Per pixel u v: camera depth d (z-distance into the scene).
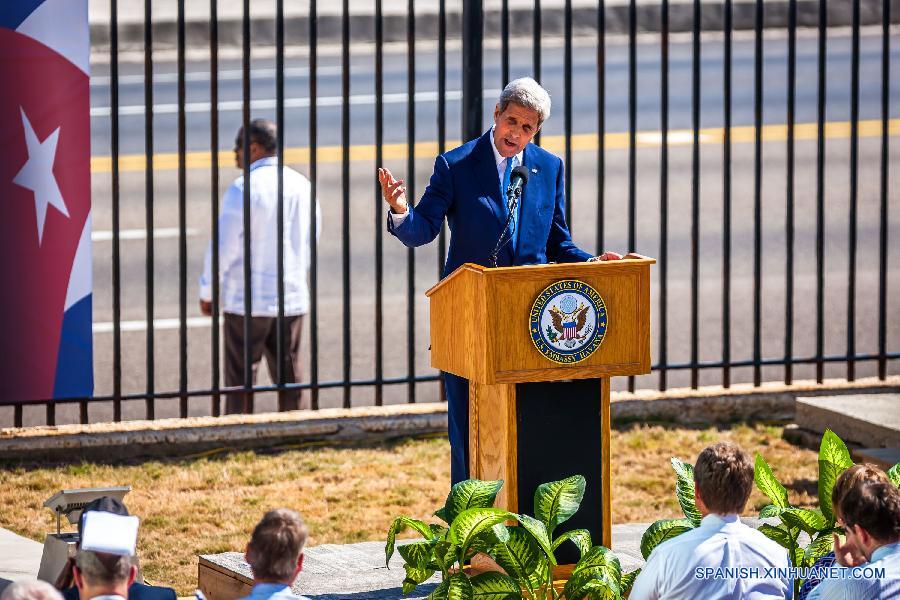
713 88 30.22
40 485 12.20
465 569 8.38
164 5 33.72
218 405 13.49
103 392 15.79
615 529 10.73
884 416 13.38
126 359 16.92
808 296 19.45
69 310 12.61
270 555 6.45
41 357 12.61
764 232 22.05
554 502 7.85
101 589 6.36
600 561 7.75
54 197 12.39
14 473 12.49
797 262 20.88
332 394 15.91
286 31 33.16
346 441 13.65
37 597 5.75
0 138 12.19
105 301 18.95
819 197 14.52
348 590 8.98
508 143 8.66
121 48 32.62
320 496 12.15
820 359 14.62
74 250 12.54
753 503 11.89
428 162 24.86
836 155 25.81
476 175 8.77
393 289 19.59
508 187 8.73
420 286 19.78
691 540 6.93
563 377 7.98
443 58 13.68
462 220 8.77
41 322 12.55
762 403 14.41
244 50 13.12
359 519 11.55
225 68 31.62
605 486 8.25
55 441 12.84
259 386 14.42
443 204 8.73
